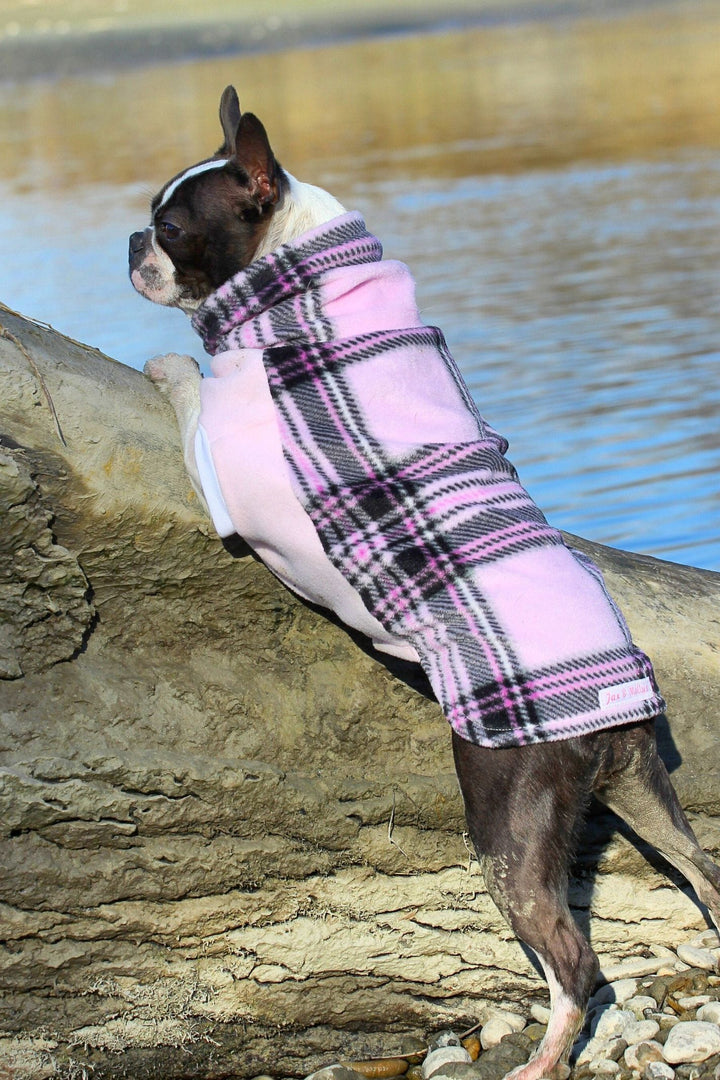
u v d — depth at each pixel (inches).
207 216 244.7
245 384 226.5
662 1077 227.8
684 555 414.0
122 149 1513.3
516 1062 238.5
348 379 225.5
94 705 238.1
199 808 239.5
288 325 231.8
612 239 834.2
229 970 246.7
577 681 215.9
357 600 226.2
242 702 247.6
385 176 1168.2
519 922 220.7
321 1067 250.7
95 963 239.5
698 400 535.5
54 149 1578.5
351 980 253.8
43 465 229.5
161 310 699.4
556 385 565.6
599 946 266.1
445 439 226.5
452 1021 257.8
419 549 220.1
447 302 713.6
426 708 257.1
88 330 671.1
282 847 245.6
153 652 246.4
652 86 1759.4
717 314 645.3
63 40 4515.3
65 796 230.8
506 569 219.0
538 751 217.6
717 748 266.4
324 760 252.2
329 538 221.9
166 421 244.7
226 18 5300.2
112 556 237.6
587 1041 242.5
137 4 5959.6
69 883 234.1
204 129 1658.5
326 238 235.0
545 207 965.8
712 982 254.7
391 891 254.1
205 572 243.0
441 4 5605.3
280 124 1705.2
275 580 246.4
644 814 234.5
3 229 1011.9
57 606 235.5
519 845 218.7
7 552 229.8
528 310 684.1
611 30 3159.5
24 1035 238.4
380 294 235.5
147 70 3240.7
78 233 965.8
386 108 1818.4
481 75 2234.3
